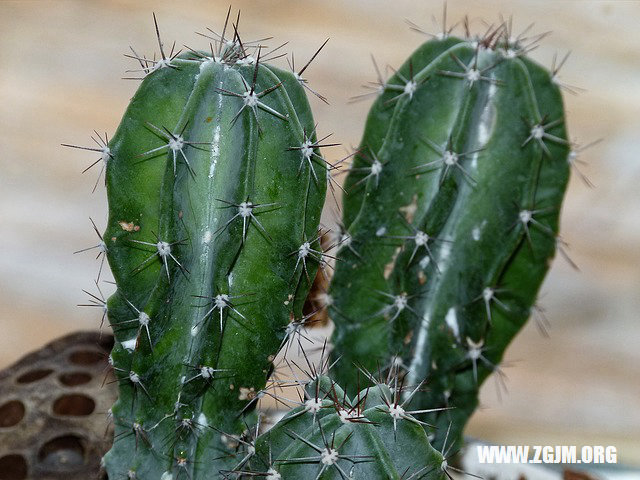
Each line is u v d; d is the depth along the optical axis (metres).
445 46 0.50
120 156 0.45
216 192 0.45
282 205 0.45
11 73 0.64
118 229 0.45
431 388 0.50
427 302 0.50
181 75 0.45
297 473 0.43
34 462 0.48
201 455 0.45
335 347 0.50
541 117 0.50
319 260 0.46
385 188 0.49
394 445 0.43
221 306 0.44
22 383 0.50
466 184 0.49
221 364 0.45
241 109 0.44
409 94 0.49
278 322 0.46
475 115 0.49
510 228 0.49
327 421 0.43
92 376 0.51
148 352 0.45
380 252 0.49
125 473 0.46
